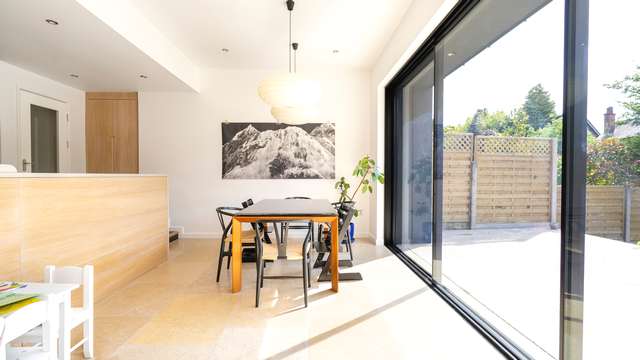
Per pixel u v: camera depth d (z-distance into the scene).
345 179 5.54
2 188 1.88
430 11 2.89
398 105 4.82
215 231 5.53
